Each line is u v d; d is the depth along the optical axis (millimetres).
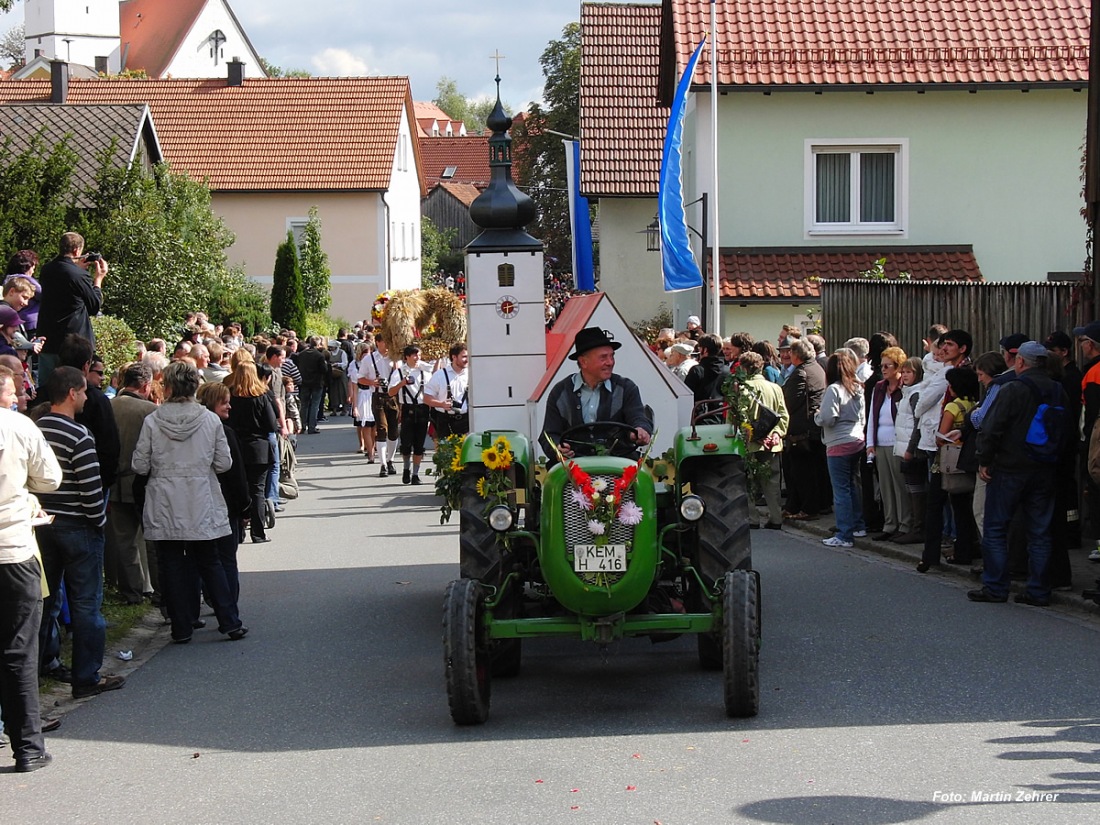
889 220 25828
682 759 6547
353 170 52094
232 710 7898
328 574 12641
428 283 70438
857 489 13938
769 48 25625
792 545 13656
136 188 28922
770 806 5793
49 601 8656
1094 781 6031
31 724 6828
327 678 8617
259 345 21734
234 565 10180
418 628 10109
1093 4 12867
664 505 8250
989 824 5500
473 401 10766
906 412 12609
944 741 6715
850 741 6766
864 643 9000
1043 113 25438
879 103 25469
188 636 9906
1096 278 12977
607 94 36656
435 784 6312
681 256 20875
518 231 10898
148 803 6230
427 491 19250
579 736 7055
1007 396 10172
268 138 53125
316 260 48562
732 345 15617
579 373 8547
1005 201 25578
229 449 9922
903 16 26281
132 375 11297
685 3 26594
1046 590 10273
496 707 7766
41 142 24266
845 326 18328
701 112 25688
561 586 7207
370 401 23047
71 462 8281
